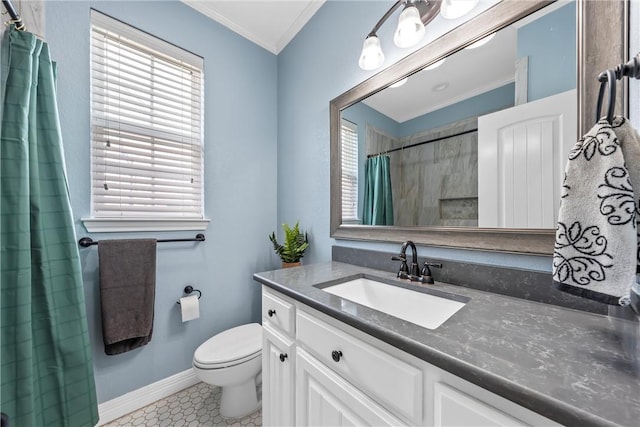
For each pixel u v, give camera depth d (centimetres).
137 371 139
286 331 94
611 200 42
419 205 109
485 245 88
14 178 95
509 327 58
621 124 44
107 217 132
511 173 83
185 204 160
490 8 87
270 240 196
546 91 76
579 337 52
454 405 47
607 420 31
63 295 109
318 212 164
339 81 148
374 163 127
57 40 119
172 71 156
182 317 146
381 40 125
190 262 159
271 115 202
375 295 108
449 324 59
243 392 134
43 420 102
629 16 61
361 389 66
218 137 172
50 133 108
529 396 36
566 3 73
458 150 96
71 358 109
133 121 143
